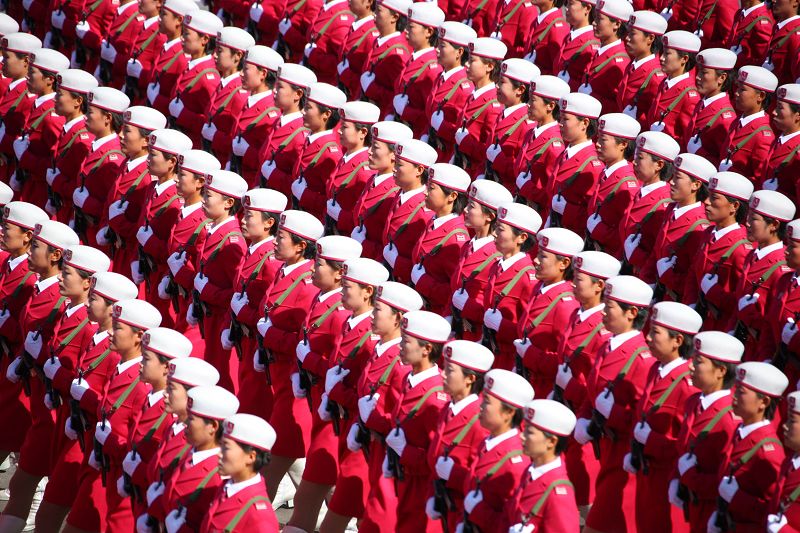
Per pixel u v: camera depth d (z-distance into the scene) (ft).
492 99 123.24
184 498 75.97
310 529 91.76
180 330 105.91
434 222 101.86
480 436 77.97
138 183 114.11
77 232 119.96
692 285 100.63
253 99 125.18
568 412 72.28
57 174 124.67
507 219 94.53
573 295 91.04
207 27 133.18
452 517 78.79
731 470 76.43
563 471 72.28
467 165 124.57
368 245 110.52
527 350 91.15
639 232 104.68
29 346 96.84
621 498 83.92
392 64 134.41
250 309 99.76
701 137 119.55
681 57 123.03
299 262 97.40
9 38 133.18
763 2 134.92
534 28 140.15
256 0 149.89
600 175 108.78
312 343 92.94
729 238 97.81
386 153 109.40
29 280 101.50
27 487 96.37
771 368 76.33
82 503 88.22
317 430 91.71
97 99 118.32
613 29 130.93
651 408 81.25
